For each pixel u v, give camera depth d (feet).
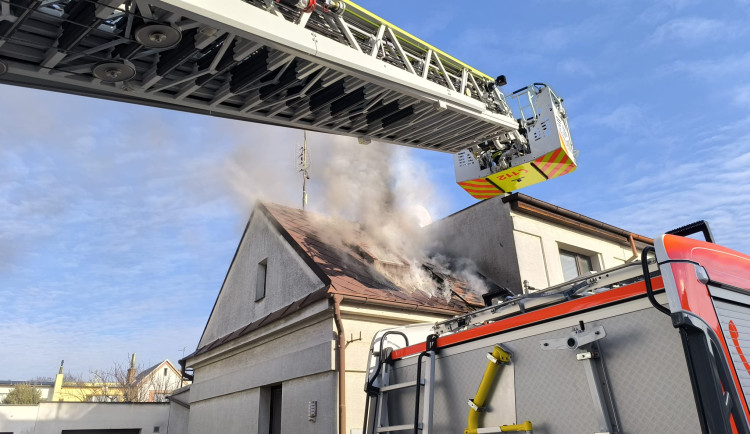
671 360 7.51
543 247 37.01
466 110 24.21
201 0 13.82
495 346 9.81
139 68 16.10
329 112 21.06
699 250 7.64
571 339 8.65
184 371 42.55
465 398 10.23
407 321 28.58
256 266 36.06
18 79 15.06
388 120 22.84
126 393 129.08
